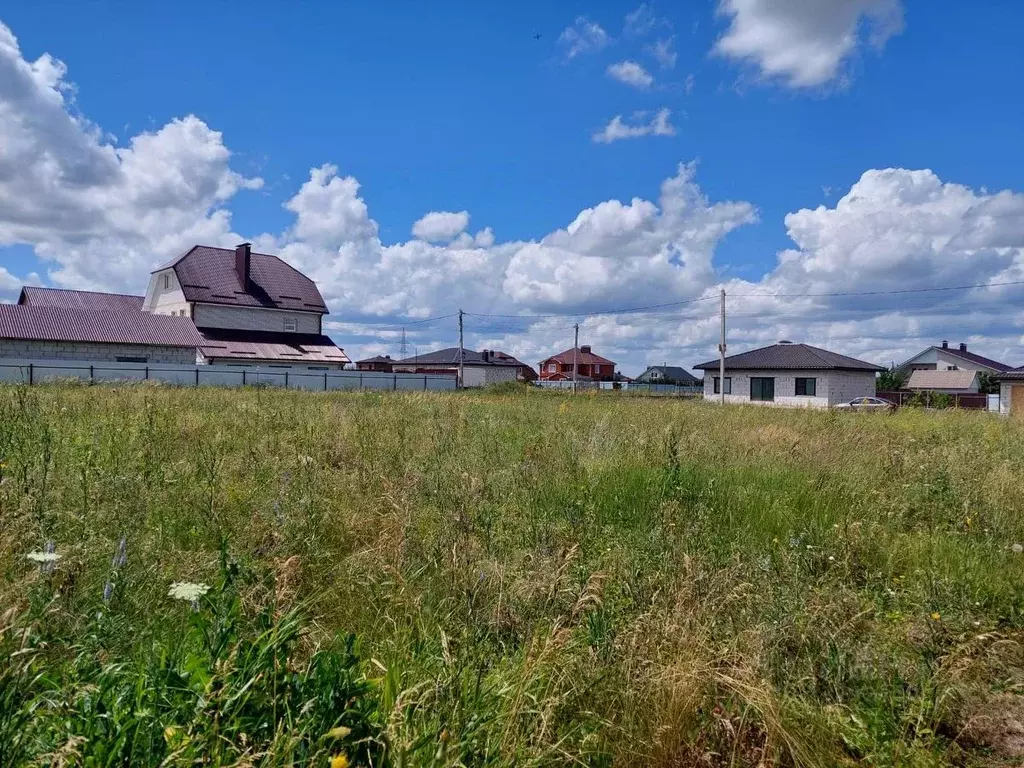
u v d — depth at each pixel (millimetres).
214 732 1675
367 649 2689
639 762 2324
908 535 5109
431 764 1781
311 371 34438
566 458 7012
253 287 45875
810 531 4805
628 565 3934
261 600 2664
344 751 1771
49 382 18203
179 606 2949
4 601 2551
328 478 5652
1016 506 5801
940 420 15516
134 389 15375
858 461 7633
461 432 9281
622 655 2754
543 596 3287
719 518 5070
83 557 3250
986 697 2869
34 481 4324
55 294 44531
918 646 3248
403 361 80375
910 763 2352
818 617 3270
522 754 2041
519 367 79750
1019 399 27188
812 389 36406
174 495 4758
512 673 2492
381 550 3807
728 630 3125
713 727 2479
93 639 2367
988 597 3977
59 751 1531
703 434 9805
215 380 31078
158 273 45500
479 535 4371
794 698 2641
